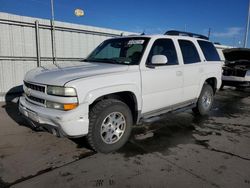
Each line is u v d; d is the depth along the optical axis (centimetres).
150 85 387
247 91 1033
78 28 922
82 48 954
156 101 407
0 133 418
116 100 350
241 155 348
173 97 445
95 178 278
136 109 375
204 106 568
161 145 380
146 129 460
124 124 361
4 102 691
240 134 443
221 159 333
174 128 471
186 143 391
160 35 432
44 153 341
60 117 285
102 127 335
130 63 379
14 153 339
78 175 283
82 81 300
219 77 593
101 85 315
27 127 452
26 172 288
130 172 292
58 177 278
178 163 318
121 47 427
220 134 440
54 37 855
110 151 347
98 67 355
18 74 788
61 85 293
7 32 745
